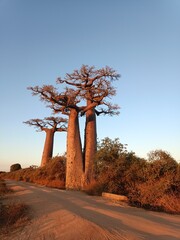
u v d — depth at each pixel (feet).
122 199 55.31
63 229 28.71
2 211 37.81
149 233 26.40
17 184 109.19
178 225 31.89
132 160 67.00
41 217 35.65
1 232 29.96
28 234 28.25
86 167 99.19
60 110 103.65
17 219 34.71
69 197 58.90
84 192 77.36
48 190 77.92
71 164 98.94
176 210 45.52
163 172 52.95
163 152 55.16
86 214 35.91
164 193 48.83
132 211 42.75
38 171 141.49
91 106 102.42
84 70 98.68
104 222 30.63
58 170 128.57
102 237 24.71
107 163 70.18
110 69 98.02
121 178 64.80
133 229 27.84
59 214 36.40
